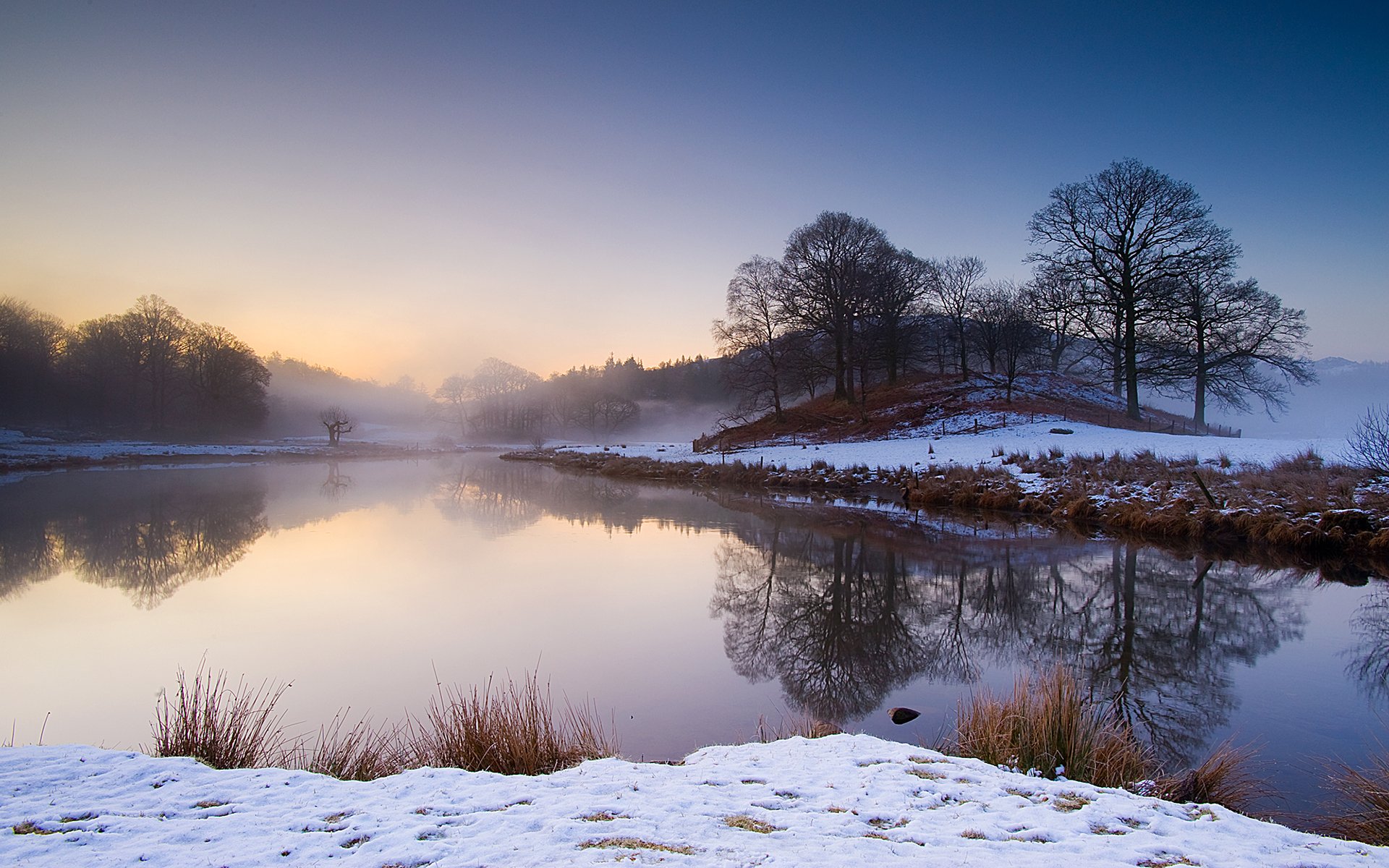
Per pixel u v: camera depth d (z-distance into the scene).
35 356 67.56
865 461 34.44
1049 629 11.32
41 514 24.31
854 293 48.06
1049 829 3.85
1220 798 5.38
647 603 13.07
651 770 5.10
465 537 20.36
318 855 3.29
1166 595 13.09
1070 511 21.27
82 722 7.85
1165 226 37.62
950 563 16.06
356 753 6.21
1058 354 55.06
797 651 10.34
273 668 9.60
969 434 39.34
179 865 3.14
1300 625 11.23
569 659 9.97
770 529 21.23
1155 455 25.61
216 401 73.88
